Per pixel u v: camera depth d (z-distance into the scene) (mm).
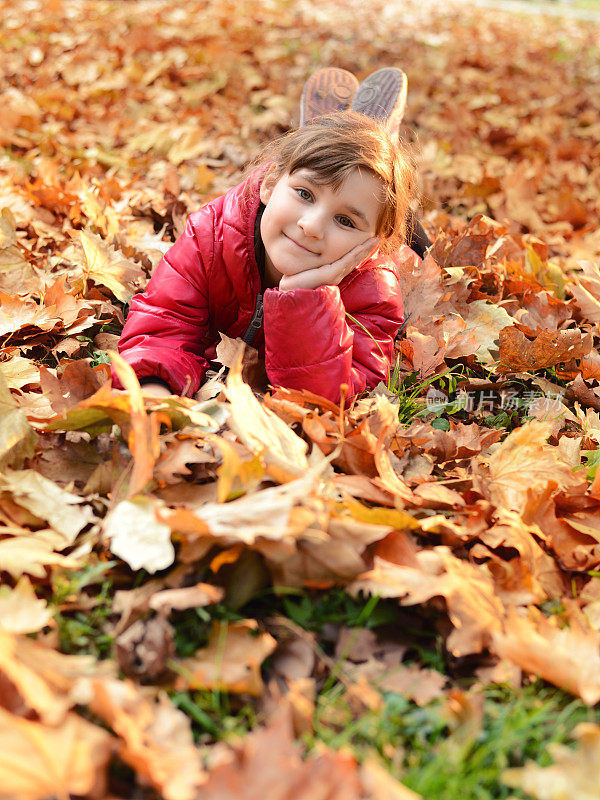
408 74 6004
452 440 1693
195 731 1088
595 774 960
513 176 3559
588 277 2619
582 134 5242
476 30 9297
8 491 1347
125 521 1263
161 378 1800
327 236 1666
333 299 1707
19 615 1134
